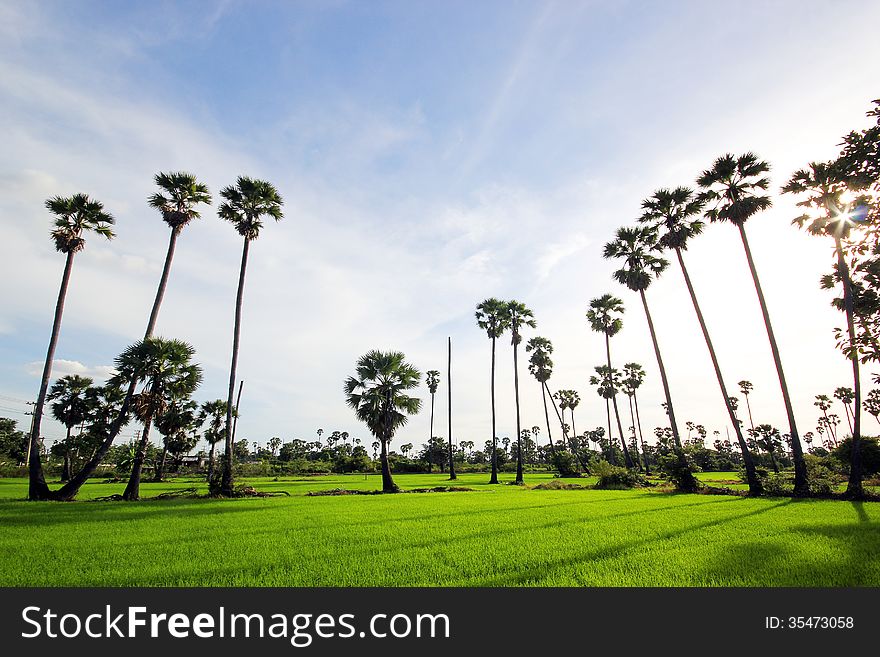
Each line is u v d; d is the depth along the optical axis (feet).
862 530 40.65
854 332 36.86
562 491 105.70
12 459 233.55
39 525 48.24
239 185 100.27
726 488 99.60
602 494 92.48
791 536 38.06
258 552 34.06
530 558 31.35
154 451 195.21
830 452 102.17
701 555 31.32
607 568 28.55
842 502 67.21
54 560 31.78
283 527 46.39
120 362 85.81
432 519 52.19
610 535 40.14
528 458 384.27
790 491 81.76
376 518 53.36
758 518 49.80
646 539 37.81
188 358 90.63
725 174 91.71
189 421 104.47
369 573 28.19
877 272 31.27
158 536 41.09
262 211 102.89
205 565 30.22
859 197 30.94
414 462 256.52
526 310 172.45
